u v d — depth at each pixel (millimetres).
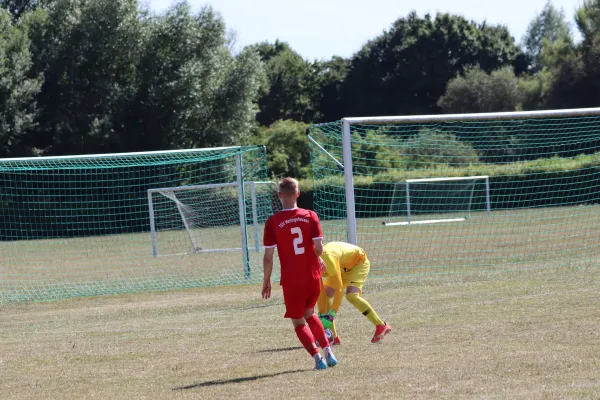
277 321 18438
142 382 12508
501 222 48594
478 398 9734
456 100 117000
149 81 86938
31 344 17516
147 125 87688
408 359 12633
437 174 61094
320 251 12297
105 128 84062
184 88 86000
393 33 137625
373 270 28766
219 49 89750
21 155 80438
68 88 85188
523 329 14688
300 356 13758
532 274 23594
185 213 48406
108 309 23750
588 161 55281
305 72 144875
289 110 145000
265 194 50625
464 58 133875
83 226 69625
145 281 31812
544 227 43688
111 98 85250
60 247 50875
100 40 84938
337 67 148875
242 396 10828
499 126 57625
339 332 15984
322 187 37625
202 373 12875
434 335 14805
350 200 24094
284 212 12398
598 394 9586
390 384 10852
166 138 88812
